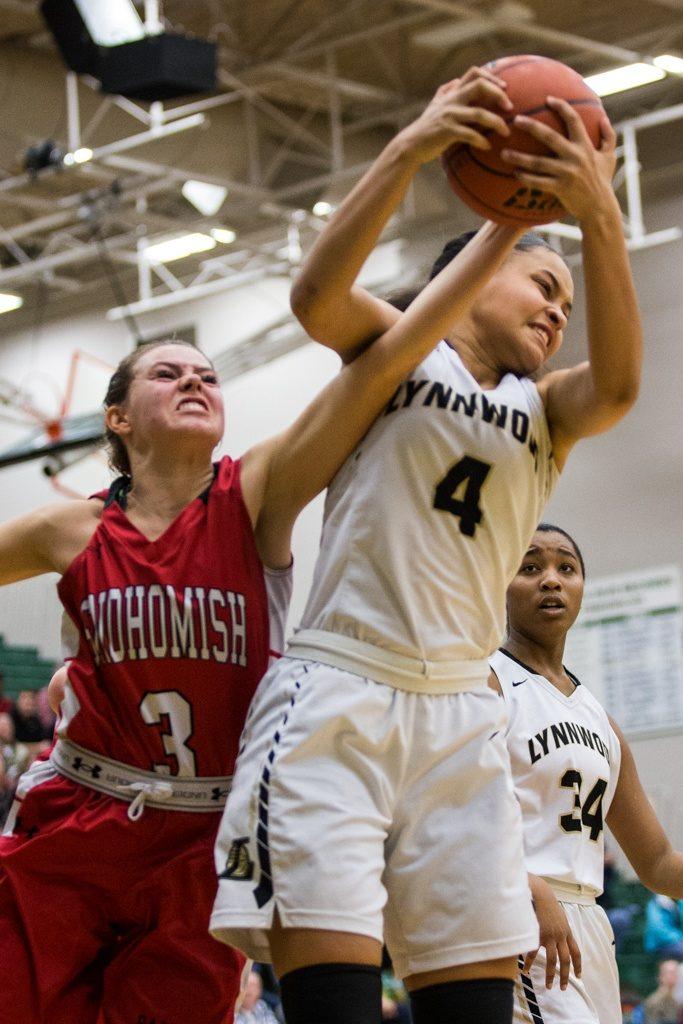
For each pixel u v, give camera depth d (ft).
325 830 8.07
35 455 54.60
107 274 66.95
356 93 53.36
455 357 9.17
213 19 48.70
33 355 69.10
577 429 9.20
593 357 8.73
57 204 53.88
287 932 8.07
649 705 49.57
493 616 8.99
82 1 35.99
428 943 8.42
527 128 7.87
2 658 59.67
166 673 9.41
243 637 9.53
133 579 9.52
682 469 50.37
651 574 50.29
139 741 9.52
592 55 52.60
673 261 51.70
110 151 49.14
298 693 8.53
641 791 13.12
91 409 66.23
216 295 63.26
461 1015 8.35
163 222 54.29
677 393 50.85
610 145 8.16
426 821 8.54
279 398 59.72
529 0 49.24
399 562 8.62
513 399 9.08
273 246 58.08
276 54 51.06
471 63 53.47
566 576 12.96
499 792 8.68
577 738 12.46
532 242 9.46
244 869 8.34
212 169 52.42
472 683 8.80
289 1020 8.04
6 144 51.83
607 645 50.90
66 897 9.61
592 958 12.09
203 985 9.41
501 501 8.93
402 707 8.50
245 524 9.68
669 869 12.82
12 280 61.41
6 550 10.11
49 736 47.65
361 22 49.80
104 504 10.14
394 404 8.97
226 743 9.54
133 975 9.55
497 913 8.41
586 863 12.31
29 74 49.93
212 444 9.96
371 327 8.89
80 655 9.71
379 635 8.54
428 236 54.70
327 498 9.26
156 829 9.47
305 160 54.24
